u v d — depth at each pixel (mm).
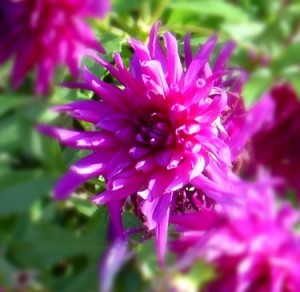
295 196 259
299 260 244
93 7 246
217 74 241
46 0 247
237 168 256
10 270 250
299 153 257
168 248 246
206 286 228
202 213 249
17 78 259
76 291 251
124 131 247
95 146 249
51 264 255
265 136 259
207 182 241
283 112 259
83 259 253
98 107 255
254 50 265
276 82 262
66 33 252
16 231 260
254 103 257
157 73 244
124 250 239
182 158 242
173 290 219
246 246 241
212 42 254
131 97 250
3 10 250
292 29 264
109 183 245
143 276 233
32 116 265
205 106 243
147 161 243
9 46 254
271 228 246
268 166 259
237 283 235
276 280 241
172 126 244
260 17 267
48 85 259
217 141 242
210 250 232
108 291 231
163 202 247
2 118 265
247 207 246
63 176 256
